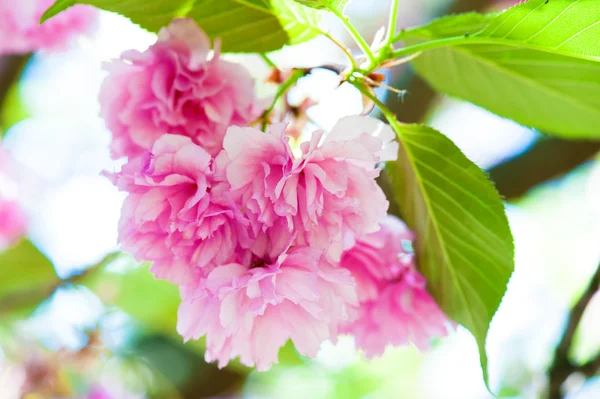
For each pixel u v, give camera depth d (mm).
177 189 459
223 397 1115
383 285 505
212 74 479
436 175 490
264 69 509
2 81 791
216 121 477
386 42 481
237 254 458
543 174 754
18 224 872
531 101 530
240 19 477
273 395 1166
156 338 960
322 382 1162
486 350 492
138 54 473
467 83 531
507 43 470
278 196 448
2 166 885
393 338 509
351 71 481
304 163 450
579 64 501
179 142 452
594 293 523
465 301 498
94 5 469
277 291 451
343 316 472
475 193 487
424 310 506
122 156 484
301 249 452
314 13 477
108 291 778
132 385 909
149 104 476
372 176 457
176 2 471
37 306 745
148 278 782
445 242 497
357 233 460
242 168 452
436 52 519
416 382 1237
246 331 465
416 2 884
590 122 536
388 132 470
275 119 495
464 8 834
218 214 456
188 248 459
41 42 676
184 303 467
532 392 545
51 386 794
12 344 794
